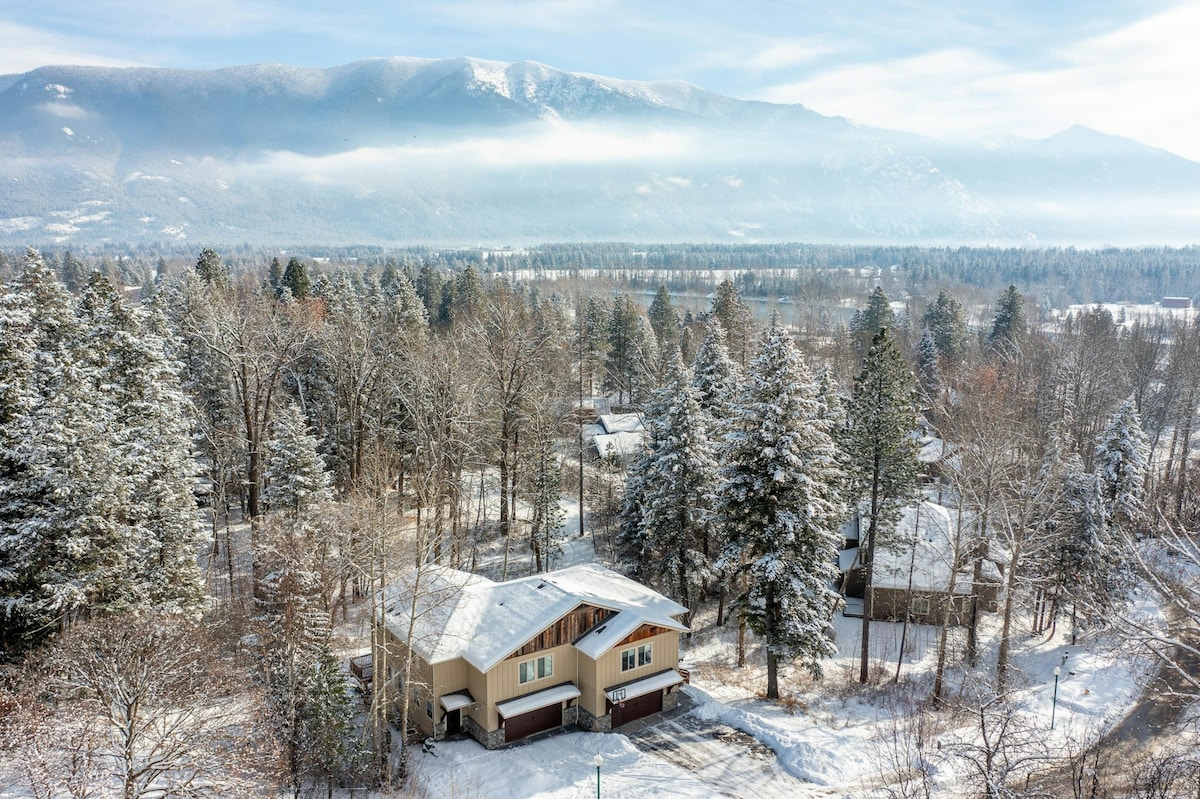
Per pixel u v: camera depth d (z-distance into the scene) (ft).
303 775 88.94
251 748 74.84
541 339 213.05
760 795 91.71
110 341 114.83
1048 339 307.58
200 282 218.79
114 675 68.54
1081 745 94.94
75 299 139.54
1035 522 127.03
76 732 66.64
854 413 154.61
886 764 97.09
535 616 109.19
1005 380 207.62
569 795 90.89
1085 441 203.10
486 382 168.45
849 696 120.47
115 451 99.55
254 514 144.46
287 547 100.89
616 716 110.32
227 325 150.30
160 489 110.93
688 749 103.30
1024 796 63.05
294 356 164.25
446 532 154.71
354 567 103.50
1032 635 148.97
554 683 109.81
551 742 105.70
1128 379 244.22
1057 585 139.44
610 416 247.91
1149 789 69.82
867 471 139.33
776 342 113.09
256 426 149.38
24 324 99.96
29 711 66.28
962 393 196.44
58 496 91.30
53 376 96.68
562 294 489.26
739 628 130.72
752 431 114.01
